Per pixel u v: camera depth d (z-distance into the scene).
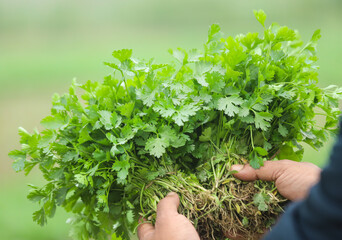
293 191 0.78
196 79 0.81
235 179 0.80
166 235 0.74
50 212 0.80
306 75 0.80
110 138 0.76
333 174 0.45
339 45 4.20
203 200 0.78
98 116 0.78
